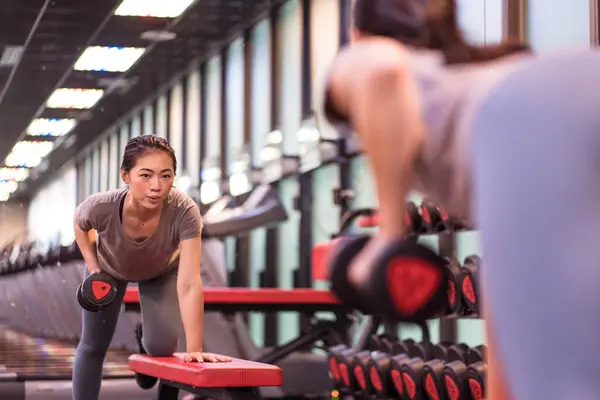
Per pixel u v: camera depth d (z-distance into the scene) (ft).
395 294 2.14
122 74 45.03
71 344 33.96
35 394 19.99
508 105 1.89
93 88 47.67
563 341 1.76
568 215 1.79
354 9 2.58
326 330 20.04
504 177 1.88
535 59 1.95
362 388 18.24
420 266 2.15
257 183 35.37
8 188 74.23
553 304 1.78
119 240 10.79
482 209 1.94
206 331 22.71
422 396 16.31
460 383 15.12
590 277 1.74
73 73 44.11
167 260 11.19
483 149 1.94
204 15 36.04
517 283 1.84
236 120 40.14
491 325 1.95
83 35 37.60
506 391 1.99
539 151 1.83
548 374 1.79
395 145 2.26
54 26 36.22
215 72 42.93
